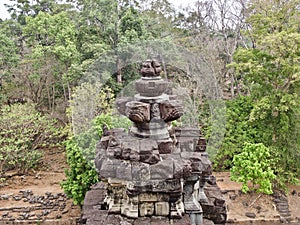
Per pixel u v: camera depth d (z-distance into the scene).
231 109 24.77
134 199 7.59
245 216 21.09
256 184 22.91
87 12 28.39
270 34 22.42
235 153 24.17
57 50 27.09
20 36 38.56
